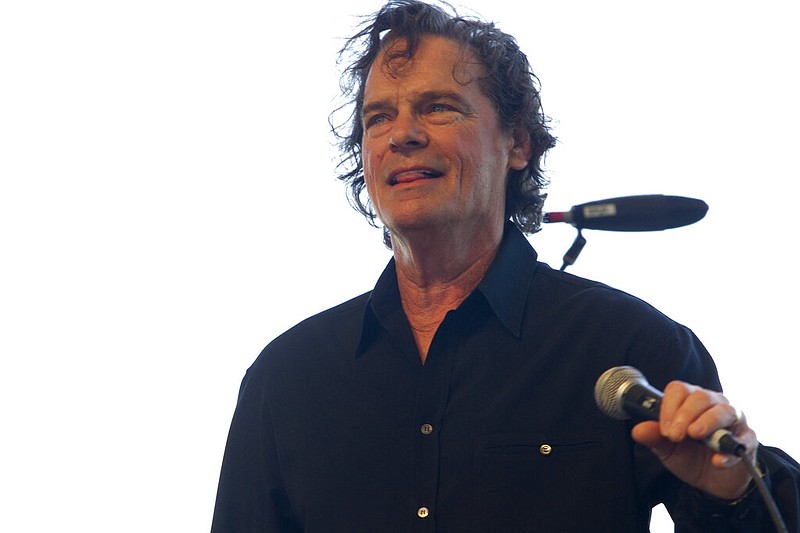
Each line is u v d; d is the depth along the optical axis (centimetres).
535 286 1041
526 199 1144
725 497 816
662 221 902
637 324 987
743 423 762
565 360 984
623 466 929
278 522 1025
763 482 763
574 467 936
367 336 1041
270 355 1077
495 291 1017
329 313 1087
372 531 956
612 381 797
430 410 982
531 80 1123
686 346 976
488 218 1047
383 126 1047
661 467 920
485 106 1059
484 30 1083
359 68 1115
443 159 1020
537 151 1141
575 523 919
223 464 1062
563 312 1014
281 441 1024
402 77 1041
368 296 1082
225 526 1041
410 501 952
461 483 945
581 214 909
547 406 964
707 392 761
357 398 1014
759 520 823
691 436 746
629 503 921
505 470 942
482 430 961
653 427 773
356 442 993
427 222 1006
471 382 991
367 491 971
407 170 1017
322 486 988
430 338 1046
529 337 1004
